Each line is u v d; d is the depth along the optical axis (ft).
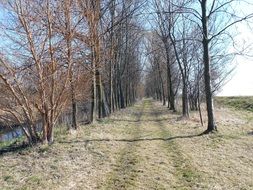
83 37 54.24
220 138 55.72
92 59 59.82
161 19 108.17
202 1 61.16
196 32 86.63
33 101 47.91
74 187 31.63
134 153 46.06
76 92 57.00
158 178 34.68
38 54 46.14
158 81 230.07
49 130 50.11
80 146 48.16
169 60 128.36
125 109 139.13
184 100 97.71
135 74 214.48
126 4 101.30
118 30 98.37
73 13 49.93
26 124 49.32
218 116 93.15
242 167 38.81
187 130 66.80
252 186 32.42
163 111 127.85
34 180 32.96
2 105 46.65
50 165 38.06
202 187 31.94
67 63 49.39
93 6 62.23
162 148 50.16
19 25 44.80
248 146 49.73
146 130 70.69
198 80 81.87
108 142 52.75
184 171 37.35
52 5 47.21
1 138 64.44
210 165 39.65
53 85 48.14
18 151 45.03
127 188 31.76
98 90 90.43
